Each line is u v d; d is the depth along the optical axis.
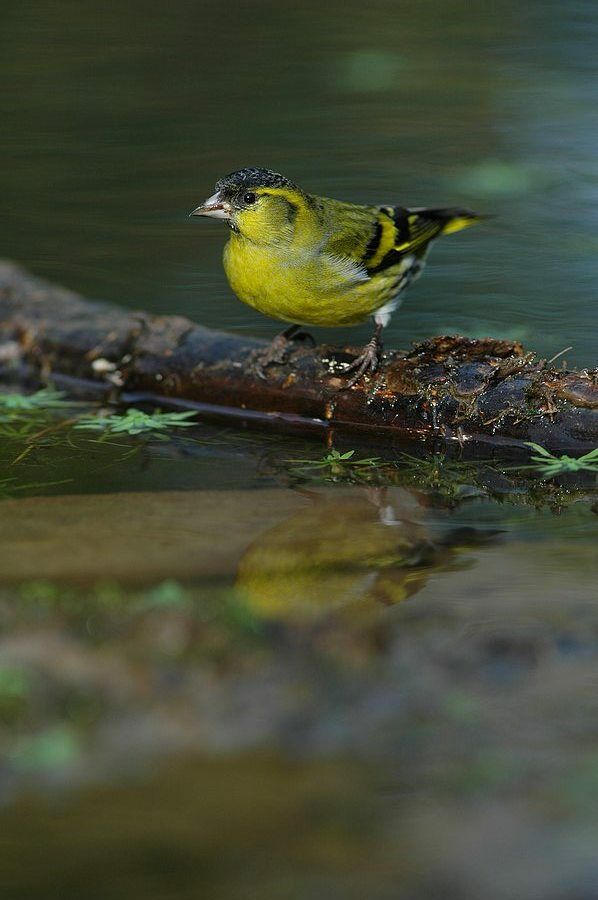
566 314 13.77
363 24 28.22
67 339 13.05
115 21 28.28
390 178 18.31
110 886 4.55
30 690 5.87
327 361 11.70
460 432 11.05
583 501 9.60
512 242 16.17
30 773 5.30
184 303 14.26
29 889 4.53
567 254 15.69
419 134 20.77
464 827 4.88
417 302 14.25
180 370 12.39
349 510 9.27
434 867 4.62
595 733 5.60
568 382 10.73
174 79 23.94
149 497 9.50
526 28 27.45
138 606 6.76
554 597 7.30
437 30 27.58
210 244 16.36
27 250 15.77
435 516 9.19
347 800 5.08
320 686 6.04
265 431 11.77
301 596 7.29
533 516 9.19
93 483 9.92
